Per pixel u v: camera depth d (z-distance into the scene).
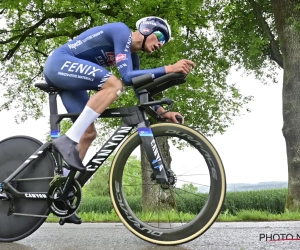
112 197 2.31
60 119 2.51
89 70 2.37
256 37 11.00
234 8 11.76
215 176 2.20
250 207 11.68
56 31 10.98
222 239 2.42
